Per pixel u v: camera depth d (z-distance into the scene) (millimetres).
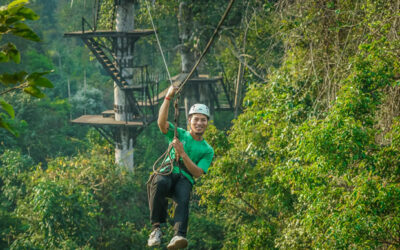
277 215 14203
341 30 10578
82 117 23422
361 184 7238
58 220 16734
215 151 13250
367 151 7801
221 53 26172
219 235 19797
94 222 18750
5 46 1954
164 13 25719
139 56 36250
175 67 35594
